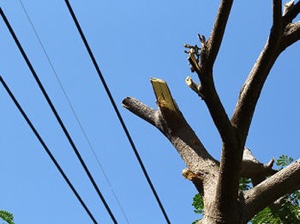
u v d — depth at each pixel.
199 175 5.54
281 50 4.92
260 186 5.23
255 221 6.06
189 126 6.26
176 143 6.10
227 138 4.59
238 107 4.72
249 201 5.10
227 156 4.66
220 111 4.50
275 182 5.23
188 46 4.38
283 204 6.01
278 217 6.00
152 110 6.64
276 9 4.38
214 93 4.47
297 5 4.56
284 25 4.58
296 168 5.26
